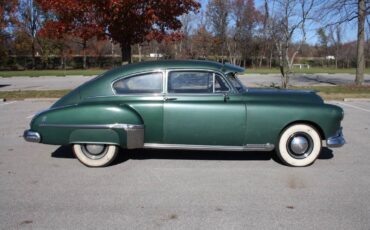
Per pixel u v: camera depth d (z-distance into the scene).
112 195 4.80
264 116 5.76
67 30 11.83
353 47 54.91
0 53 48.62
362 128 9.14
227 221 4.08
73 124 5.74
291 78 28.25
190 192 4.90
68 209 4.38
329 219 4.13
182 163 6.12
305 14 20.58
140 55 49.06
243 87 6.16
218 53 48.34
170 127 5.82
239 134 5.80
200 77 5.91
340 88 18.16
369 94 15.73
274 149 5.96
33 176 5.52
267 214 4.25
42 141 5.85
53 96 14.77
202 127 5.79
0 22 41.59
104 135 5.73
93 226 3.96
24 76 32.31
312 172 5.71
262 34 50.19
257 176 5.52
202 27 47.75
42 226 3.96
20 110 11.80
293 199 4.68
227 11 47.59
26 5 50.19
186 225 3.98
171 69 5.93
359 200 4.66
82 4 11.12
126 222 4.05
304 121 5.85
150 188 5.04
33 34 51.22
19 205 4.50
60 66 54.12
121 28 11.66
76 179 5.39
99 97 6.00
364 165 6.11
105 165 5.93
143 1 11.25
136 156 6.51
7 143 7.50
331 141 5.84
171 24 12.27
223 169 5.83
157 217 4.17
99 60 56.00
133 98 5.91
